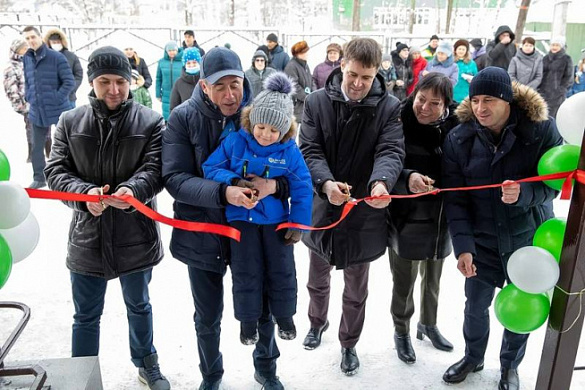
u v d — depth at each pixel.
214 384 2.28
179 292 3.30
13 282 3.40
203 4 26.48
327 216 2.34
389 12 21.89
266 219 1.99
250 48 11.59
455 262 3.83
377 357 2.63
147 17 25.27
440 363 2.58
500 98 1.99
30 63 5.15
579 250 1.70
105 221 2.05
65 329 2.85
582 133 1.87
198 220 2.04
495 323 3.01
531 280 1.81
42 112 5.21
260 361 2.27
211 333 2.18
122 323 2.92
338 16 21.48
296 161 2.00
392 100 2.29
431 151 2.36
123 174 2.05
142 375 2.36
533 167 2.11
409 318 2.60
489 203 2.20
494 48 7.89
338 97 2.23
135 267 2.13
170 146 2.01
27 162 6.31
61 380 1.78
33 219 1.87
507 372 2.36
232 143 1.94
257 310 2.06
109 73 1.90
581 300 1.77
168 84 7.02
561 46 7.41
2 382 1.74
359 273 2.42
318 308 2.68
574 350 1.85
